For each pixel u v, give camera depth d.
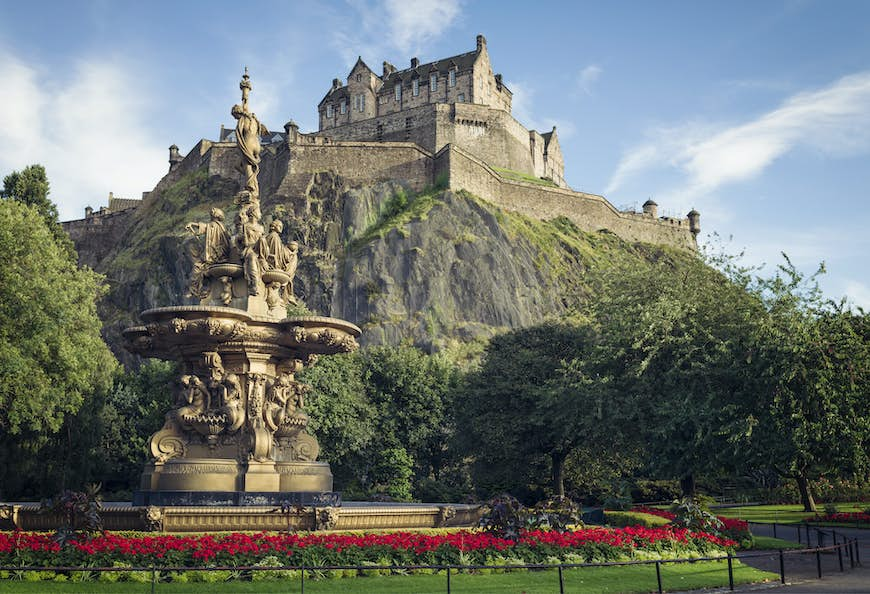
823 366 29.84
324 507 16.48
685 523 21.27
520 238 103.00
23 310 30.95
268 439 18.73
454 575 15.11
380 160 104.94
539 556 16.52
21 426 40.50
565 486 53.25
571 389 37.25
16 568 11.40
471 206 101.00
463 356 87.62
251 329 18.95
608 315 39.00
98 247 131.62
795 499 53.62
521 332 50.22
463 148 114.75
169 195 117.75
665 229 128.12
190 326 18.25
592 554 17.25
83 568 11.32
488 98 129.38
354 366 56.22
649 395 34.09
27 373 31.30
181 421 18.77
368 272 93.75
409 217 98.06
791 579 17.53
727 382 32.53
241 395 19.06
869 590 15.76
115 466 54.31
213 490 17.94
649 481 54.09
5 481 42.09
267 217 98.06
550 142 136.38
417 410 56.50
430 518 18.27
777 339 29.83
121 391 57.62
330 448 49.50
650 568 17.38
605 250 112.62
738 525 24.88
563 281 103.25
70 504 14.95
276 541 14.67
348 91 133.50
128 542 13.95
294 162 103.50
